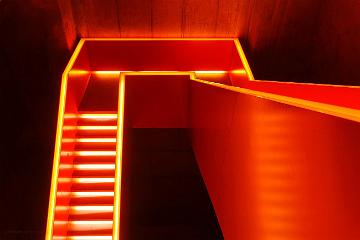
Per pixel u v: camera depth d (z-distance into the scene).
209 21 8.13
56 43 7.14
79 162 6.44
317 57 8.39
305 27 8.16
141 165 10.99
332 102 3.51
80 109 7.15
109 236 5.80
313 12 7.89
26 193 8.13
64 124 5.78
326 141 2.03
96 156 6.55
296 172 2.48
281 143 2.78
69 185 6.09
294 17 7.96
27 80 6.87
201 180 11.31
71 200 6.11
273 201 2.96
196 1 7.75
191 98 7.56
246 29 8.25
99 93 7.80
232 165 4.34
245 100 3.80
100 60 8.42
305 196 2.33
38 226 8.39
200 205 11.70
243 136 3.86
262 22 8.04
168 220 11.75
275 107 2.92
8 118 6.86
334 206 1.93
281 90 4.84
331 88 3.51
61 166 5.53
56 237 5.15
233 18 8.06
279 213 2.82
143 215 11.69
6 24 5.86
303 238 2.36
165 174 11.21
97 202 6.10
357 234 1.70
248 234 3.72
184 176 11.27
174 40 8.25
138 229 11.37
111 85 8.14
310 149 2.25
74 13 7.84
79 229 5.85
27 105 7.16
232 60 8.39
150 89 7.77
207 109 5.75
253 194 3.52
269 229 3.06
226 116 4.57
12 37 6.14
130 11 7.90
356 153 1.71
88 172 6.38
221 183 4.95
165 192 11.49
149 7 7.84
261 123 3.28
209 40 8.27
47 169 8.15
